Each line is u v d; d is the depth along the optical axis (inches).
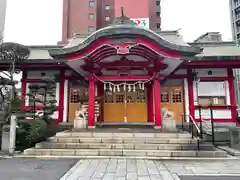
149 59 474.9
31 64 572.1
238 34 1982.0
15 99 446.6
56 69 617.0
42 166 276.2
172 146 346.6
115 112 592.1
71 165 281.1
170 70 529.0
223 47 621.6
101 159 314.0
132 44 424.5
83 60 461.1
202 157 323.6
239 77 965.2
